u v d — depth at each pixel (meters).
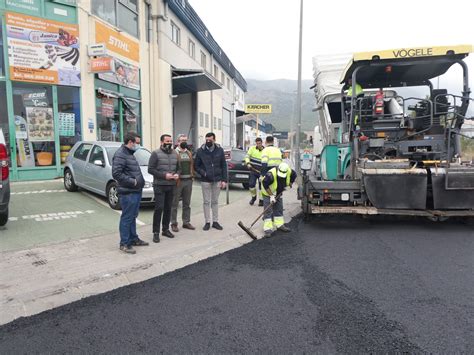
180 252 5.68
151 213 8.58
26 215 7.68
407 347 3.11
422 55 7.06
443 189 6.83
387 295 4.17
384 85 8.70
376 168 7.02
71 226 6.96
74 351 3.10
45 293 4.10
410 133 7.48
